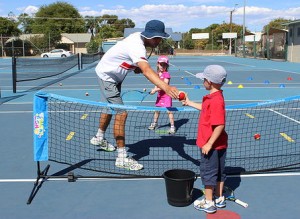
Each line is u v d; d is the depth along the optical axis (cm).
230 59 4344
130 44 493
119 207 414
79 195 447
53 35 6450
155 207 413
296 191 455
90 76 2120
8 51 5709
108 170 528
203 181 397
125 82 1841
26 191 460
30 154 614
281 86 1573
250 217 388
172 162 562
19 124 859
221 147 391
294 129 755
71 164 550
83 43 6950
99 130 604
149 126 776
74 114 893
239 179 496
